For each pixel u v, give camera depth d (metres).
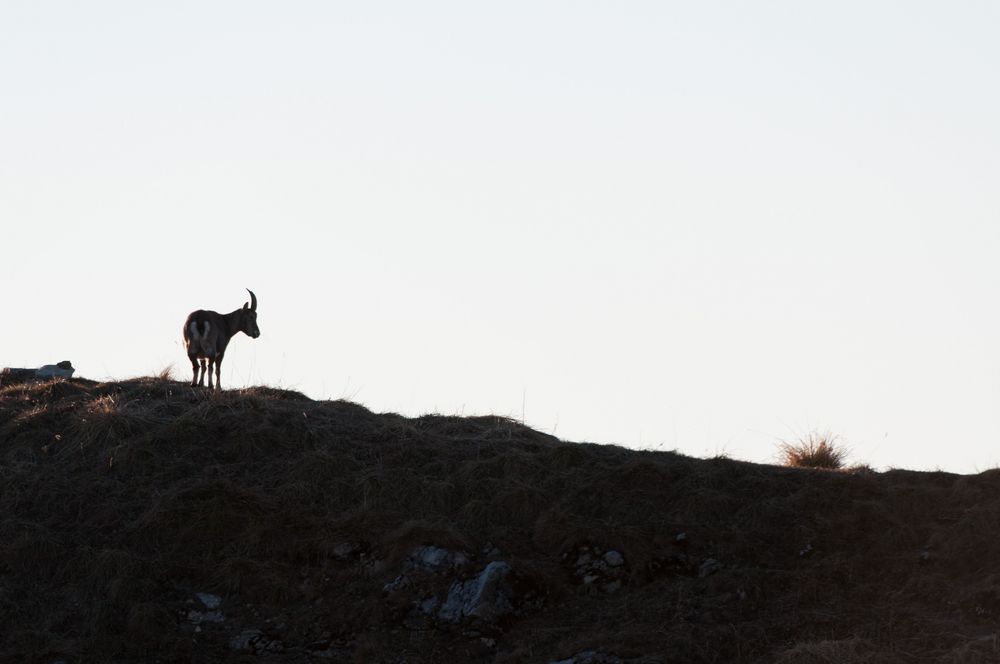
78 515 76.81
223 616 68.69
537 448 85.25
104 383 95.94
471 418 92.25
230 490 76.75
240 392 91.81
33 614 68.81
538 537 74.38
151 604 68.06
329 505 77.69
